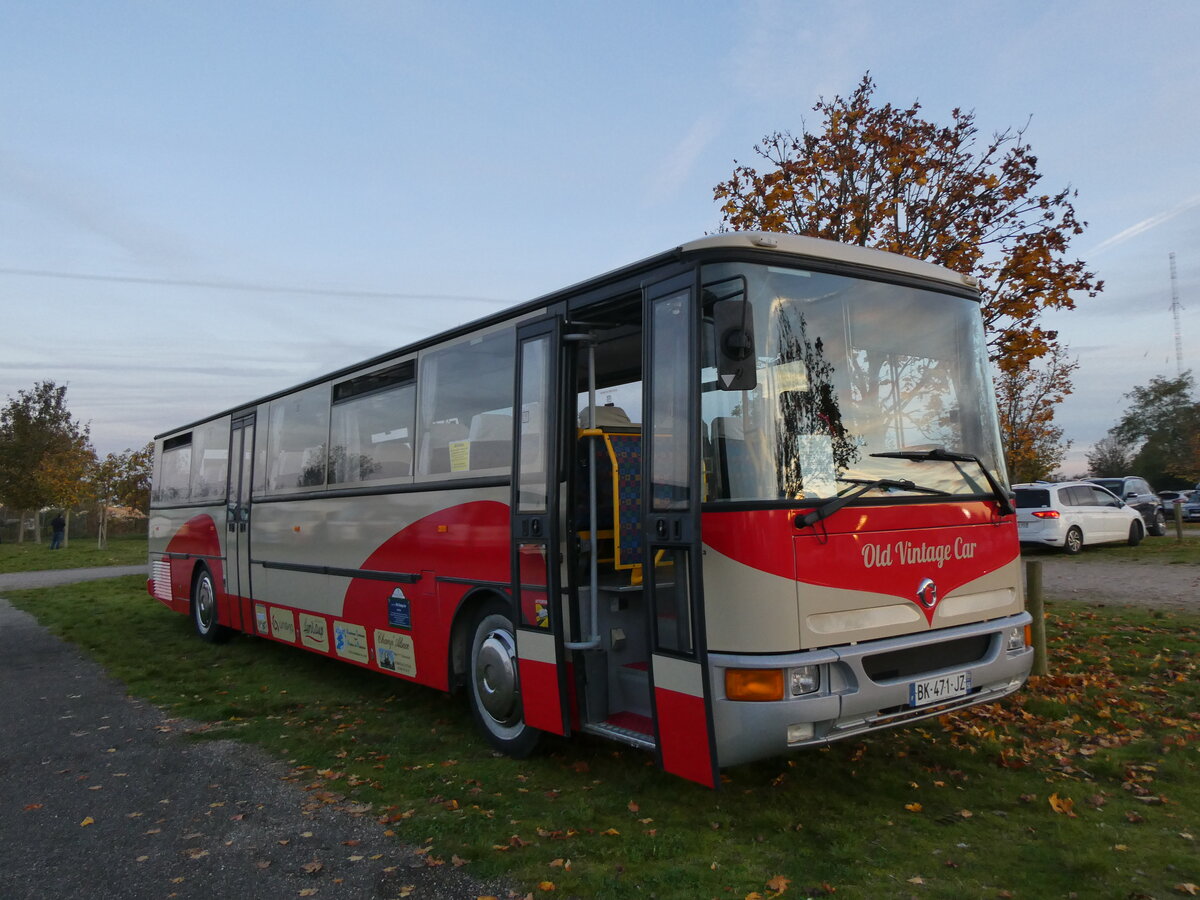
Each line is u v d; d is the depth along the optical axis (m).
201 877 4.30
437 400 6.98
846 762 5.54
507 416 6.07
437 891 4.04
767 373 4.58
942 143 9.83
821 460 4.64
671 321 4.76
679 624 4.57
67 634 12.95
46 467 42.03
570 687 5.39
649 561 4.78
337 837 4.73
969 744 5.83
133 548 41.59
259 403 10.43
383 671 7.61
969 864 4.11
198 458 12.34
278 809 5.21
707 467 4.50
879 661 4.58
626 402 6.45
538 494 5.56
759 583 4.32
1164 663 7.76
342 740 6.65
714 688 4.39
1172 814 4.63
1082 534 19.45
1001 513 5.38
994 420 5.62
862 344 5.01
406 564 7.25
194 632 12.86
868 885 3.92
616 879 4.05
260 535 10.16
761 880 4.00
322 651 8.71
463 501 6.52
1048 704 6.56
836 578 4.50
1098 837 4.36
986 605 5.18
